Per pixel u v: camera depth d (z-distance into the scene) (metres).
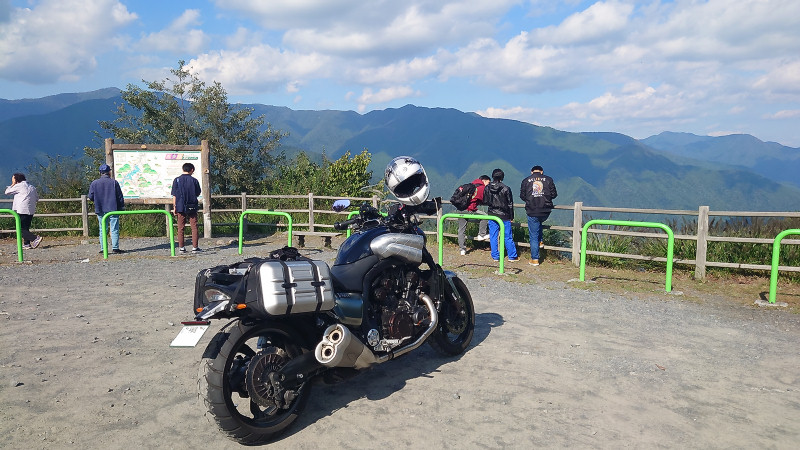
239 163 21.25
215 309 3.31
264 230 15.30
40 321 6.36
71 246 12.84
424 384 4.59
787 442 3.58
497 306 7.21
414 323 4.41
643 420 3.90
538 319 6.60
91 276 9.09
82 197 14.25
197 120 21.06
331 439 3.63
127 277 8.99
